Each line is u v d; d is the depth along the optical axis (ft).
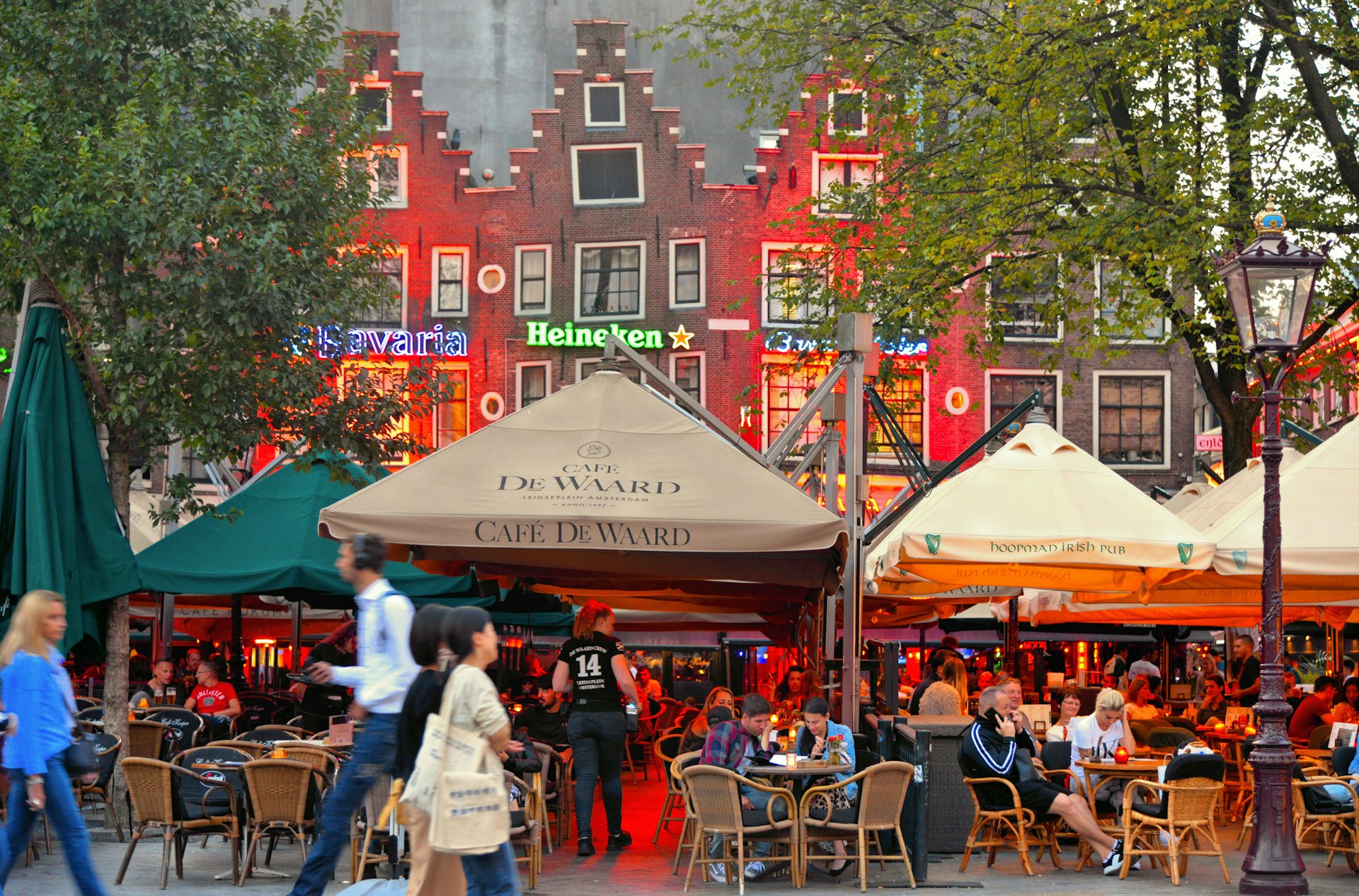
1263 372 35.60
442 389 57.82
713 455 36.09
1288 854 34.01
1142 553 37.83
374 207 58.85
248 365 51.16
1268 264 35.12
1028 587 45.03
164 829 32.94
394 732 24.14
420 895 21.27
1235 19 64.59
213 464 65.51
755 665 113.19
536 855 34.17
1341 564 36.47
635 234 126.21
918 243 71.97
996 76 67.87
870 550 46.83
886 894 33.94
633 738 68.74
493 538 33.71
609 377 38.45
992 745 38.60
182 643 99.30
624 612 88.89
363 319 126.11
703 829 34.42
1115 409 125.59
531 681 68.39
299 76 56.18
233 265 49.32
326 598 60.59
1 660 25.11
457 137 137.80
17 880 32.99
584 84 127.44
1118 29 64.08
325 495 52.21
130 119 47.32
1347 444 40.09
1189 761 36.19
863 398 42.86
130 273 50.44
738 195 125.49
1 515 39.40
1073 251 67.31
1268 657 34.83
